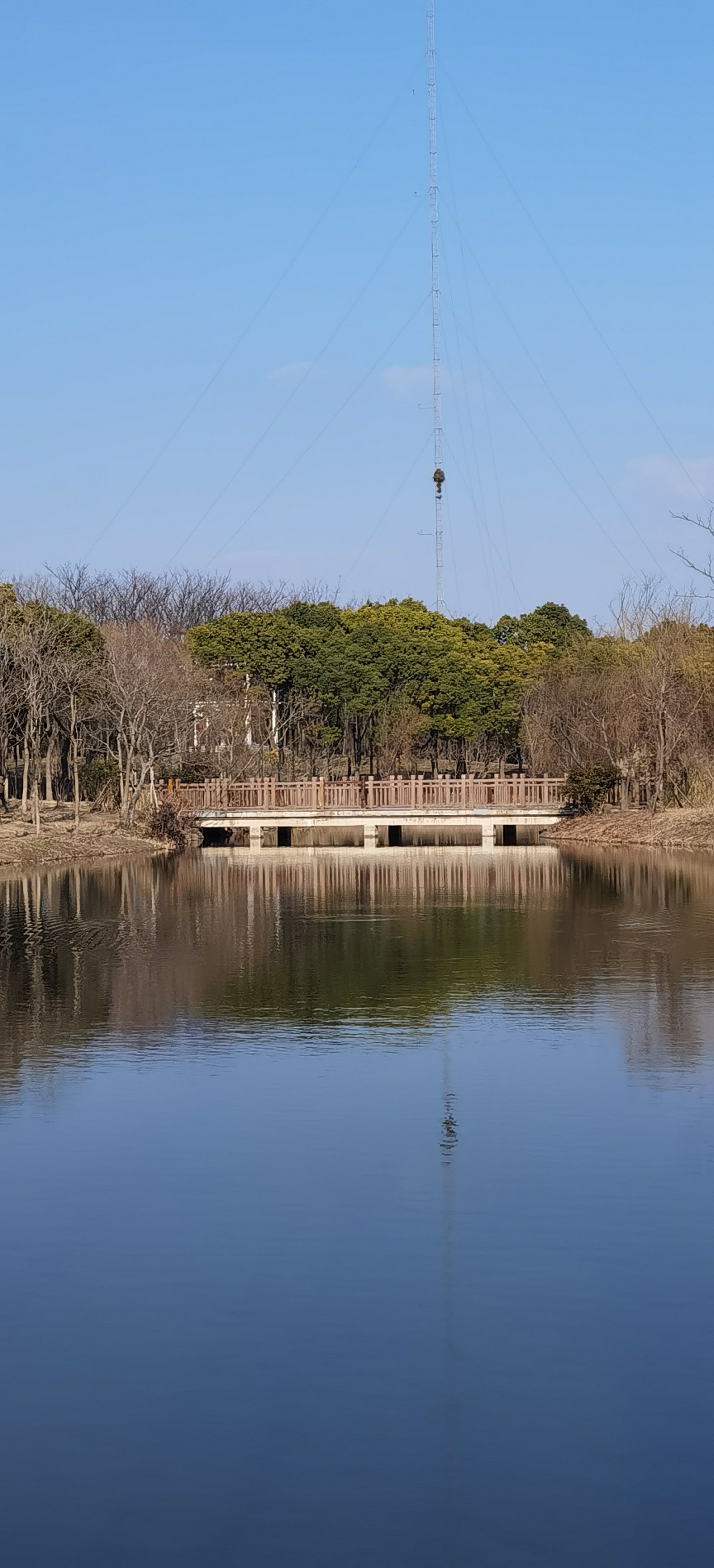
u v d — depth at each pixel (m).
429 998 24.86
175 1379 10.73
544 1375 10.73
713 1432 9.96
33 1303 12.00
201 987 26.27
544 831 71.38
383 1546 8.80
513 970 28.02
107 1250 13.09
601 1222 13.61
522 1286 12.20
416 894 44.56
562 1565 8.62
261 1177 15.01
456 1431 9.98
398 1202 14.19
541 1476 9.51
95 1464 9.70
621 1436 9.92
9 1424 10.19
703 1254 12.82
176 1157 15.71
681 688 67.12
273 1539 8.90
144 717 67.62
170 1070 19.62
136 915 38.62
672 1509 9.15
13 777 87.88
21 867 53.75
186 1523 9.05
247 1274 12.53
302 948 31.56
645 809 69.12
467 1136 16.34
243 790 71.25
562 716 76.12
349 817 69.00
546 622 109.19
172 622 108.81
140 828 66.50
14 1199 14.44
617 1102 17.73
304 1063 19.98
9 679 61.88
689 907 39.06
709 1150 15.76
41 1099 18.16
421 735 89.31
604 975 27.17
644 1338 11.27
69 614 72.19
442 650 89.88
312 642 87.69
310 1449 9.83
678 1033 21.69
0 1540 8.91
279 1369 10.84
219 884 48.47
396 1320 11.61
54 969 28.66
